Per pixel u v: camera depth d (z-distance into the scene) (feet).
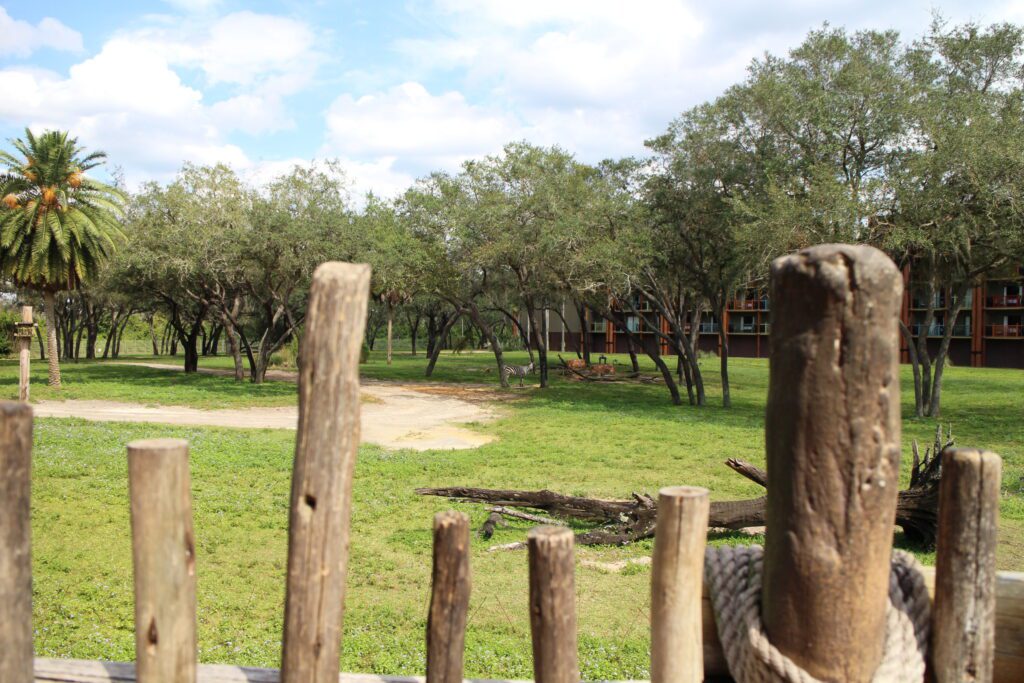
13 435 7.66
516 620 22.59
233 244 96.89
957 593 8.25
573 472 47.47
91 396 87.97
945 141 64.54
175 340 220.23
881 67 72.08
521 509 37.32
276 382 112.88
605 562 29.58
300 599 7.90
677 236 88.17
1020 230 64.03
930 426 69.56
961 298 75.82
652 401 96.02
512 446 57.67
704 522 8.62
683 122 83.56
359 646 20.02
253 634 21.15
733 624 8.66
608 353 231.71
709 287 91.30
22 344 82.53
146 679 8.04
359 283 7.98
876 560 7.61
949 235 65.82
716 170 82.02
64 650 18.95
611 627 22.16
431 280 108.06
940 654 8.38
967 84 74.08
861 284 7.26
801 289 7.49
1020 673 8.95
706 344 224.53
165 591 8.00
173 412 76.64
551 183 89.66
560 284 92.17
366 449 55.67
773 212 68.90
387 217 106.73
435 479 44.78
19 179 94.02
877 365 7.34
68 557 27.58
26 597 7.86
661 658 8.68
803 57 77.87
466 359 192.34
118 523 32.68
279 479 43.34
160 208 101.50
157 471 7.94
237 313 124.06
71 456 47.26
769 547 8.02
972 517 8.17
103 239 97.96
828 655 7.64
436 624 9.14
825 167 69.10
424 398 98.37
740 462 32.42
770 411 7.93
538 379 132.46
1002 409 84.28
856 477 7.43
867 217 67.21
